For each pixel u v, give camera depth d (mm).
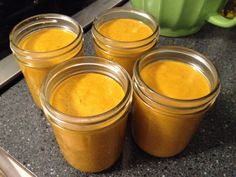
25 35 227
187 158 206
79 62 194
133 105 194
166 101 166
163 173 198
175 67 204
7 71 252
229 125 225
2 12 265
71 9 316
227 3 295
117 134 181
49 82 181
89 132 163
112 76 195
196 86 190
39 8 289
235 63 272
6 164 222
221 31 306
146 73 198
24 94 245
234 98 242
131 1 300
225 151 209
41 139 214
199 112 171
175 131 183
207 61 193
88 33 296
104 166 195
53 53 198
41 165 200
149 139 197
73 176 196
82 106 179
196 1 253
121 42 205
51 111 163
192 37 298
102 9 316
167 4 257
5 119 227
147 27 240
